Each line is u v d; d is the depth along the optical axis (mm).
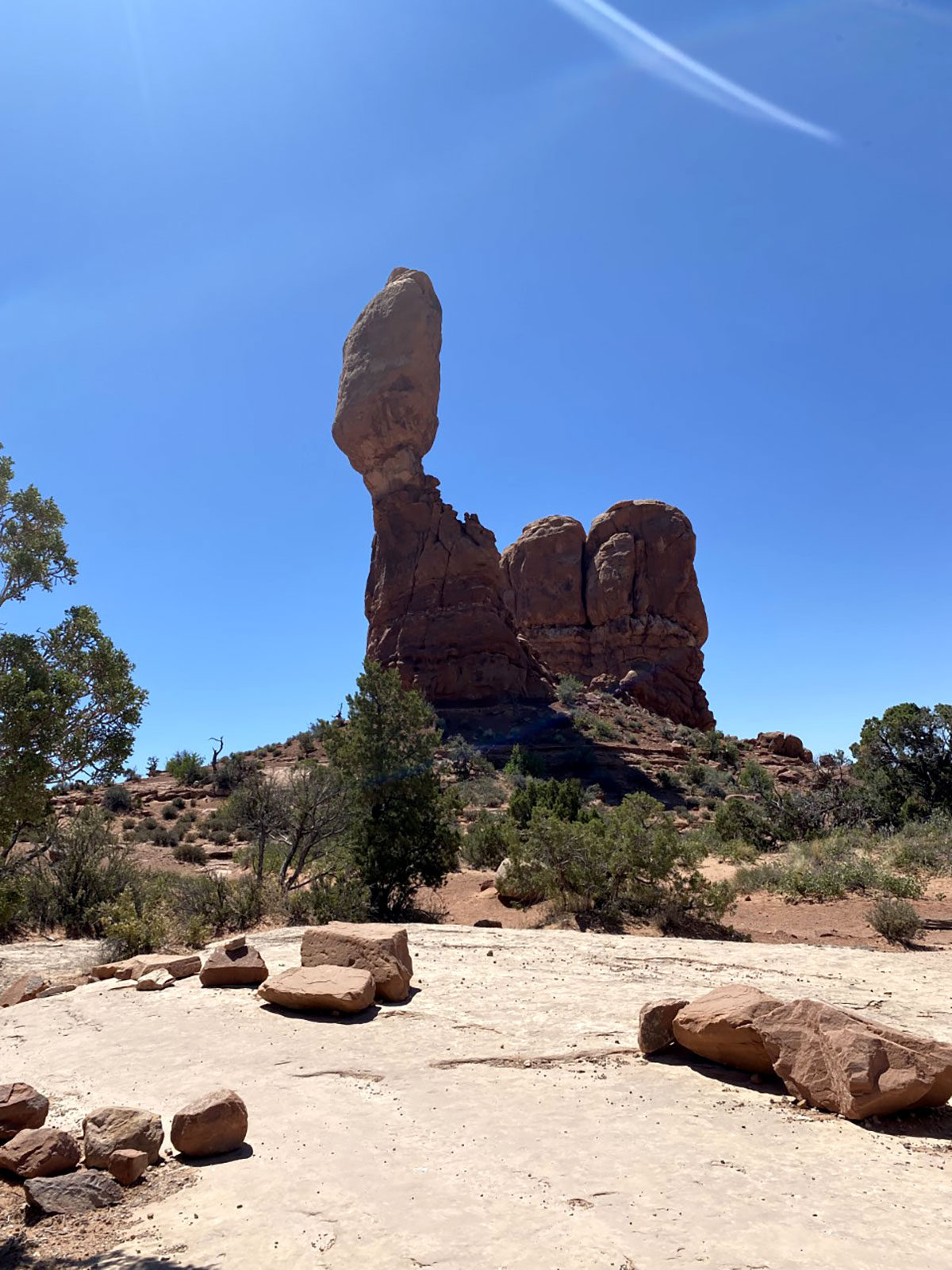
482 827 29672
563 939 13188
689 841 20469
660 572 95000
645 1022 7113
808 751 77438
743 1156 4953
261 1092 6656
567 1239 3949
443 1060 7172
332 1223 4320
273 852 25094
